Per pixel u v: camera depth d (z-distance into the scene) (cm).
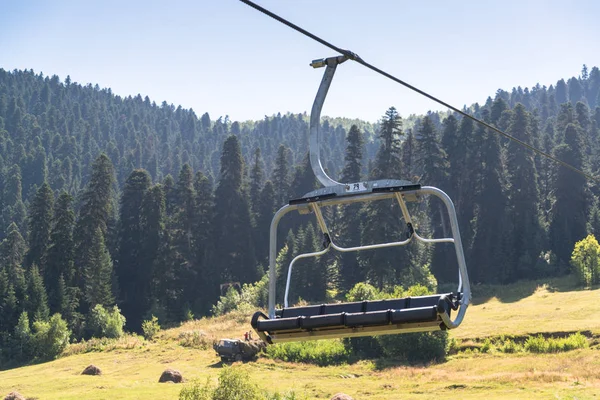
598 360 4544
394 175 10394
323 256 10669
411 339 5191
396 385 4203
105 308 10356
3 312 9581
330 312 789
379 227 9400
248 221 12662
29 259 11469
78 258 11144
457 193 11731
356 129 11694
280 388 4266
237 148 12988
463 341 5534
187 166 12775
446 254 11012
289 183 15050
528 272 10412
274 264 810
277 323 764
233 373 2973
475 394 3753
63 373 5341
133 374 5025
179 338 6462
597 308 6694
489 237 10781
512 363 4734
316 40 834
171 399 3784
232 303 9912
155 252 11838
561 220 11081
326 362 5272
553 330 5538
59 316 7431
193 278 11862
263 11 777
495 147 11194
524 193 11181
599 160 13262
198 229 12444
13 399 3962
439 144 12431
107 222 12638
